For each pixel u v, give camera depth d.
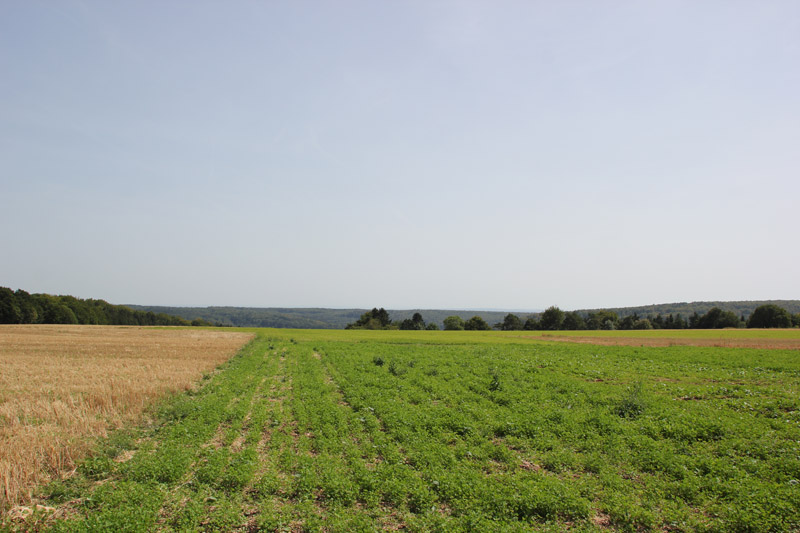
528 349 55.16
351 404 22.02
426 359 41.44
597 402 22.20
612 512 10.27
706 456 14.25
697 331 101.69
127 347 54.12
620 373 33.00
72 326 103.75
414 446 15.11
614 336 85.38
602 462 13.52
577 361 40.94
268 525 9.55
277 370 35.56
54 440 14.81
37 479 12.28
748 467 13.16
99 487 11.73
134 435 16.88
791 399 22.59
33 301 126.12
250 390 26.02
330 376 32.34
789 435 16.36
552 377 29.98
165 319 190.25
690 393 25.25
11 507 10.77
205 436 16.38
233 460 13.50
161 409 21.00
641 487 11.95
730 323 137.25
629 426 17.45
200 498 11.01
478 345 62.34
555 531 9.52
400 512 10.45
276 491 11.65
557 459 13.78
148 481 11.95
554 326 155.25
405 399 23.11
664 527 9.97
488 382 27.50
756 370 35.19
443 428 17.61
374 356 43.62
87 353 46.78
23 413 18.86
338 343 64.12
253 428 17.44
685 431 16.56
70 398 20.97
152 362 39.25
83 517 10.38
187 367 36.34
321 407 20.55
